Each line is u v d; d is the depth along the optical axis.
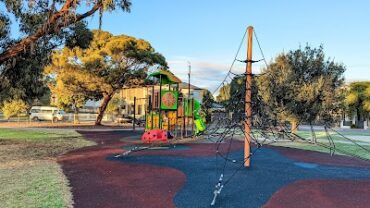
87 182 9.56
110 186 9.15
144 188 8.98
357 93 43.84
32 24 17.05
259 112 12.58
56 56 34.03
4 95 20.42
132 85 37.47
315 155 16.00
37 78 20.86
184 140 21.89
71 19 14.60
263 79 22.95
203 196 8.28
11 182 9.20
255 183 9.70
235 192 8.70
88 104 61.97
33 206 7.04
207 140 22.19
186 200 7.92
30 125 36.06
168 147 18.31
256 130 16.44
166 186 9.23
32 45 15.92
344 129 41.62
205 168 11.95
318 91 22.11
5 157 13.73
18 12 16.28
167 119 22.98
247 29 11.91
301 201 7.99
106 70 35.28
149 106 23.97
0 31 16.75
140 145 18.92
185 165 12.55
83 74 34.72
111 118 51.12
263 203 7.80
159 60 37.34
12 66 17.89
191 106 24.27
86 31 19.86
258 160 14.05
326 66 24.22
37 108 47.47
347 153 16.33
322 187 9.37
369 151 17.31
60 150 16.33
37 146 17.64
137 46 36.59
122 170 11.45
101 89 36.66
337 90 23.28
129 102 54.66
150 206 7.42
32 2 15.57
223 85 13.49
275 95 22.17
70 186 9.02
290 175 10.93
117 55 35.06
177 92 22.67
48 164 12.31
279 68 24.08
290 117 21.92
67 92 37.09
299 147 19.36
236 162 13.26
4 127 32.44
